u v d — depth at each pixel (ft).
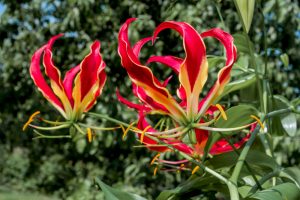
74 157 12.38
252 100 4.19
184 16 10.19
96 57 2.97
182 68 2.74
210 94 2.83
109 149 11.48
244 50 4.00
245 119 3.41
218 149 3.48
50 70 3.00
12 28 12.24
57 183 13.92
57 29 11.39
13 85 12.38
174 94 10.72
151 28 10.73
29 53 12.00
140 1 10.87
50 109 12.14
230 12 10.56
